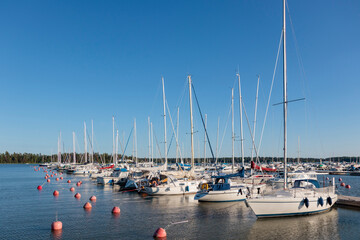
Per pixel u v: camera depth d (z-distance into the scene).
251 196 22.48
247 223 20.69
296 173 43.00
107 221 21.92
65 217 23.50
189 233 18.56
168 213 24.34
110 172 59.06
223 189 28.70
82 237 17.97
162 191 33.56
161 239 17.42
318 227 19.58
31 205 29.45
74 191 41.09
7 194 38.50
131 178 43.16
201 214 23.73
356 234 18.22
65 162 127.94
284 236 17.86
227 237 17.72
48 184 52.66
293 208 21.69
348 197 26.94
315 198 22.34
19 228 20.19
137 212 25.00
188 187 34.31
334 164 110.94
